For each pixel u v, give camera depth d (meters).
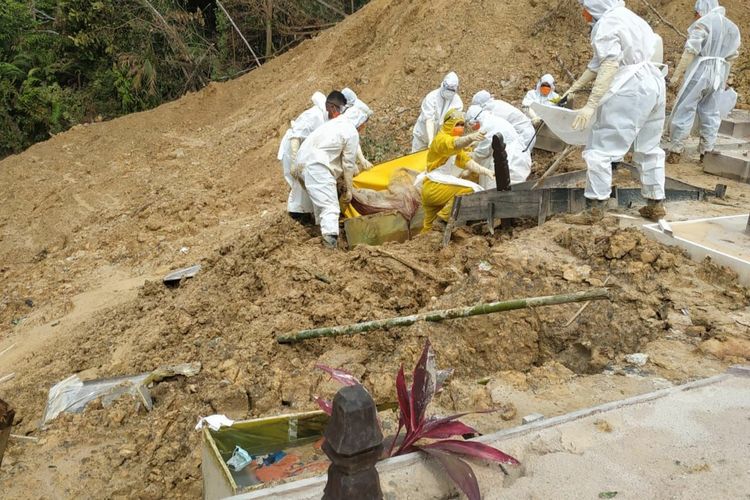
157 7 21.92
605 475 3.04
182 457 5.02
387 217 7.95
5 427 4.70
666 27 12.98
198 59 22.38
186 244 10.61
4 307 9.44
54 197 13.87
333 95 8.07
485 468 3.19
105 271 10.37
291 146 8.41
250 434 4.22
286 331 5.88
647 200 6.58
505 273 5.65
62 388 5.91
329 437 2.64
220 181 13.23
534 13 13.84
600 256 5.60
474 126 8.32
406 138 12.42
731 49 9.18
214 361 5.87
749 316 4.79
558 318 5.02
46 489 4.81
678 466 3.10
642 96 6.13
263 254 7.68
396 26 15.32
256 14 22.73
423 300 6.08
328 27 23.27
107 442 5.27
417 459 3.13
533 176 9.41
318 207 7.76
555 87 12.24
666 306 5.02
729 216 6.47
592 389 4.07
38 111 20.84
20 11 21.97
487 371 4.95
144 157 15.63
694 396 3.71
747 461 3.11
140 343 6.70
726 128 10.84
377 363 5.24
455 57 13.71
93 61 21.94
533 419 3.59
